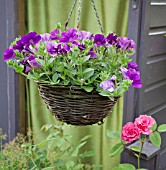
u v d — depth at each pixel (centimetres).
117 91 115
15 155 190
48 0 207
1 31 213
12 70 213
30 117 225
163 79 223
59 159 193
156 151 196
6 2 206
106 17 195
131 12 186
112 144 208
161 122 229
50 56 121
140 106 198
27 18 212
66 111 121
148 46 196
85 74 117
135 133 147
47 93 122
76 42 122
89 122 124
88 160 218
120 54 128
